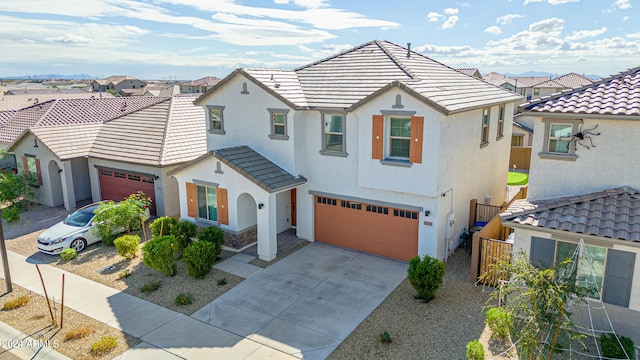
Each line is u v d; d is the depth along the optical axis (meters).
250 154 18.31
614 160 12.00
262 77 18.31
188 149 22.42
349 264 16.44
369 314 12.88
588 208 11.58
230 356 11.06
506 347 11.03
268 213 16.52
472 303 13.29
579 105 12.30
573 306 11.42
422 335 11.73
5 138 28.09
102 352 11.30
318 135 17.58
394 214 16.58
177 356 11.10
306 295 14.12
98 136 25.45
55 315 13.20
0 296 14.46
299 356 11.01
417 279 13.15
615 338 10.55
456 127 15.95
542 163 13.00
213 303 13.73
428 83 16.48
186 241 17.73
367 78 17.91
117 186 23.78
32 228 21.38
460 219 17.69
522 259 9.41
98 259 17.45
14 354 11.36
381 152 15.76
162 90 112.50
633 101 11.73
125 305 13.73
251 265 16.47
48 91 86.44
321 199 18.30
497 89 21.31
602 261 11.09
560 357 10.60
